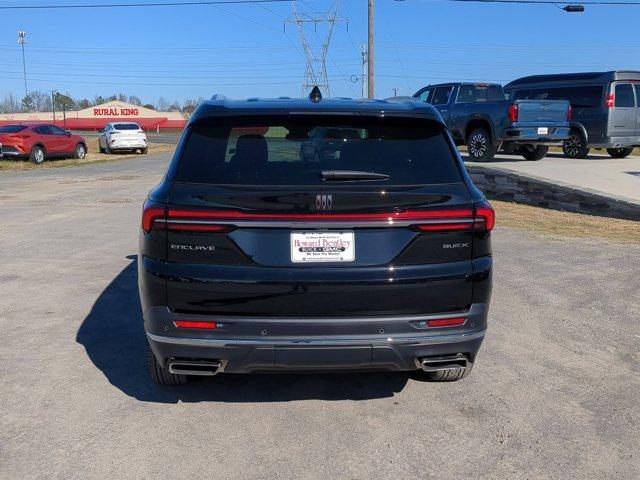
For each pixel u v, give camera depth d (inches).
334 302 131.3
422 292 133.6
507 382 168.1
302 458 130.0
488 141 610.5
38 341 193.8
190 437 137.8
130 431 139.9
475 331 138.5
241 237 131.0
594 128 666.2
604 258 305.3
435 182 138.3
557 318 219.0
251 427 142.8
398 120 146.4
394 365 136.0
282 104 149.8
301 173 136.3
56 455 129.6
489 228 137.9
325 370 136.5
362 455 131.5
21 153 984.3
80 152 1124.5
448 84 669.3
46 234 370.0
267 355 132.3
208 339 132.0
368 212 130.6
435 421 146.4
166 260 133.0
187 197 132.4
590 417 148.5
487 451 133.3
